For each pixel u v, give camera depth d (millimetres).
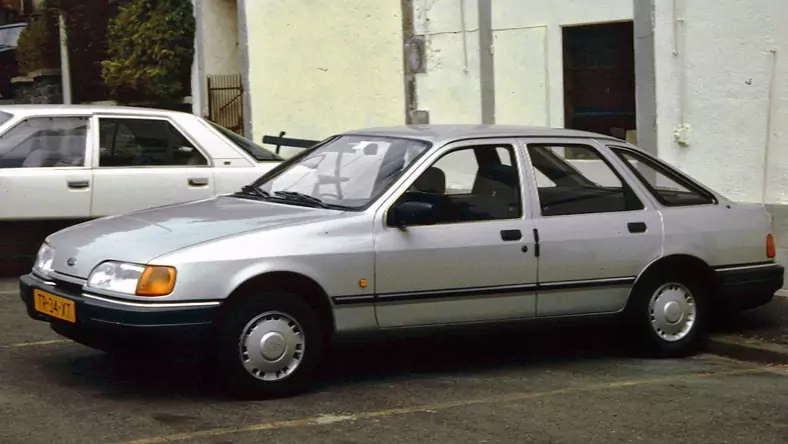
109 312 5953
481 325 6965
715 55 10742
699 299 7812
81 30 21984
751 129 10508
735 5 10531
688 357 7934
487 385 6977
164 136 10562
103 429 5746
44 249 6828
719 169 10805
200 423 5895
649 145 11383
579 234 7199
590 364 7656
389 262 6566
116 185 10227
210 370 6984
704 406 6562
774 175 10336
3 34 26500
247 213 6762
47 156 10102
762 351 7801
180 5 18859
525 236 7008
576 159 7504
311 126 15391
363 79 14578
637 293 7520
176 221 6645
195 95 18938
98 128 10312
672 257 7562
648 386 7043
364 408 6316
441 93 13555
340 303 6457
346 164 7215
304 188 7176
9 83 26375
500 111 12875
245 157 10828
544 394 6773
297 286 6355
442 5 13398
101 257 6219
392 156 7062
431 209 6598
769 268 7973
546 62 12359
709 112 10844
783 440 5875
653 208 7582
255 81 15977
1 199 9852
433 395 6672
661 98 11250
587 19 11883
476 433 5871
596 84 12086
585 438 5832
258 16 15797
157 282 5965
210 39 18688
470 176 7027
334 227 6457
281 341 6316
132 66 19188
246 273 6133
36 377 6820
